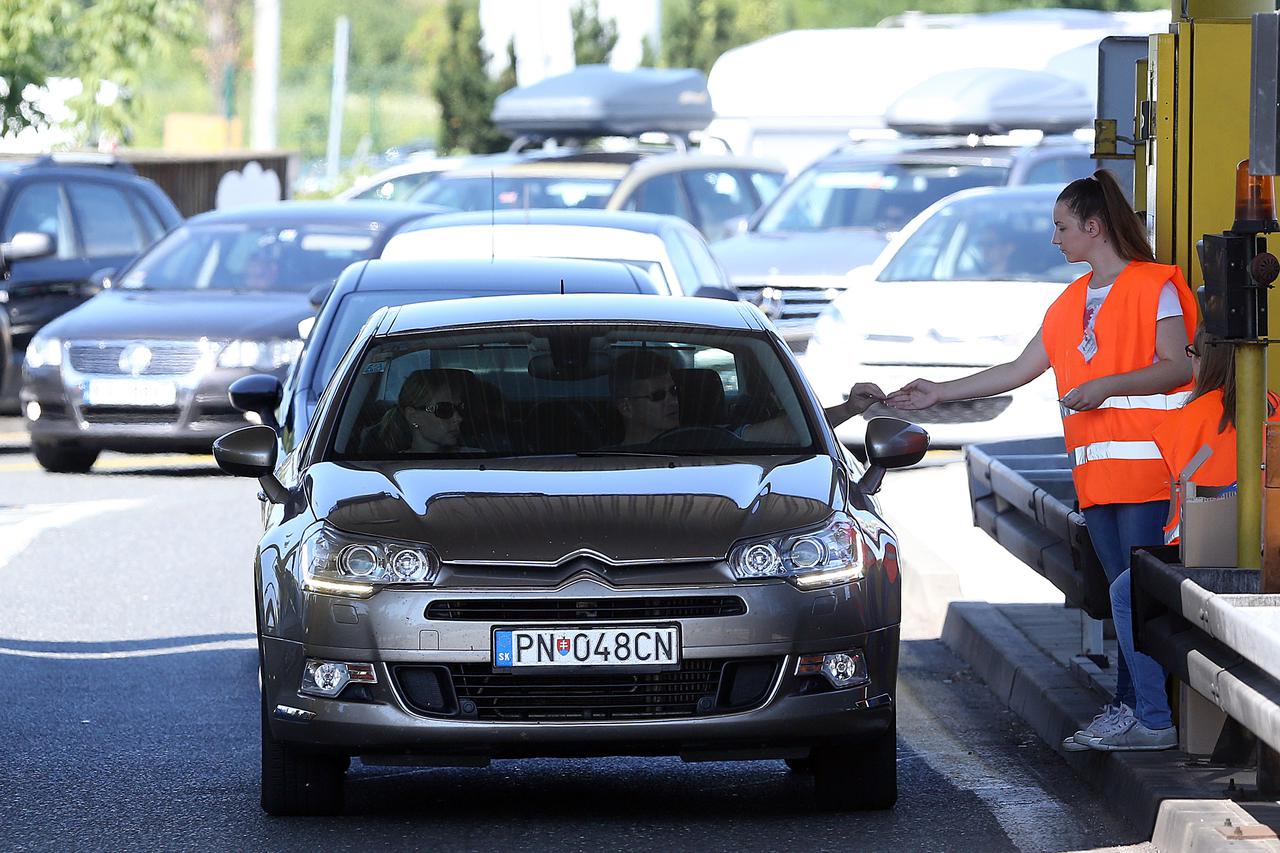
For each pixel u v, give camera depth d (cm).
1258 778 2061
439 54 14575
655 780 2414
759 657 2061
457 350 2442
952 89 7025
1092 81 7681
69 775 2425
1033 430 4884
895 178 6562
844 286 5962
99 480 5025
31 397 5053
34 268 5978
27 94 9100
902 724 2706
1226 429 2170
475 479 2208
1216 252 2078
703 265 4366
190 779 2397
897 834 2125
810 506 2156
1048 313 2333
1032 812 2216
